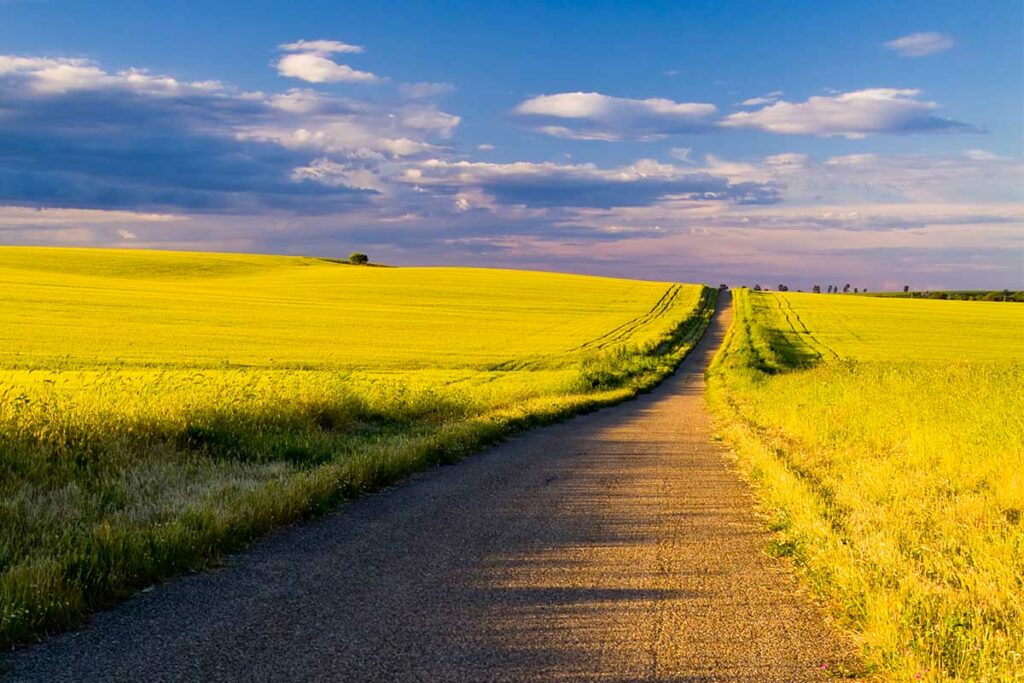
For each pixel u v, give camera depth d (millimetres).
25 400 10234
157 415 11297
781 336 64062
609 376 32312
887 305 98312
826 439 13461
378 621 4945
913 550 6180
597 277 120500
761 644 4656
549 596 5516
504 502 8891
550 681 4094
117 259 110375
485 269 125938
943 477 9312
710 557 6648
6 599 4773
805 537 6766
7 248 116625
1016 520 7391
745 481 10523
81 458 9102
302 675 4113
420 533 7363
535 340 52281
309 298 76062
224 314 59000
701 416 21016
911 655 4211
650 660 4395
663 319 72250
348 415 14656
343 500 8859
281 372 26484
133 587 5566
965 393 13906
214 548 6488
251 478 8938
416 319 62406
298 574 5973
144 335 45125
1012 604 4910
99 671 4148
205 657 4340
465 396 19812
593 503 8922
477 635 4730
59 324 47906
